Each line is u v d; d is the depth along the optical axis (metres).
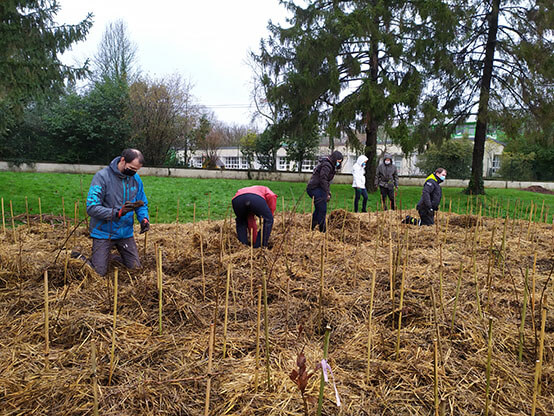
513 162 28.59
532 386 1.96
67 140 21.80
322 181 5.73
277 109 15.33
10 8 10.08
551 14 12.20
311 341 2.37
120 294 2.77
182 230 5.51
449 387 1.92
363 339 2.36
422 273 3.50
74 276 3.07
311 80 13.75
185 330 2.43
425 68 13.70
